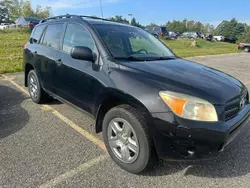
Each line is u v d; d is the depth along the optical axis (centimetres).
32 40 518
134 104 266
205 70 340
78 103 359
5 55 1117
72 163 298
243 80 866
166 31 3691
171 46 2498
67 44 394
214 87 277
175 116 243
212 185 268
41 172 278
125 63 307
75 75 352
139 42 385
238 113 288
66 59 378
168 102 248
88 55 319
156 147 257
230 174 288
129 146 279
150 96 257
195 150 246
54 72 409
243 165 306
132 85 273
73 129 391
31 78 508
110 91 290
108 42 339
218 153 254
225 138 248
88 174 279
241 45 2905
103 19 429
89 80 326
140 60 331
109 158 312
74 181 266
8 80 700
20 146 332
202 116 245
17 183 258
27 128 388
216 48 2934
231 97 275
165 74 287
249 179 280
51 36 447
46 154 315
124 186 261
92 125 408
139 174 281
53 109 474
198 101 247
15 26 2622
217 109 252
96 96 315
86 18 401
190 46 2756
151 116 252
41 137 360
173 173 285
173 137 245
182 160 251
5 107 477
